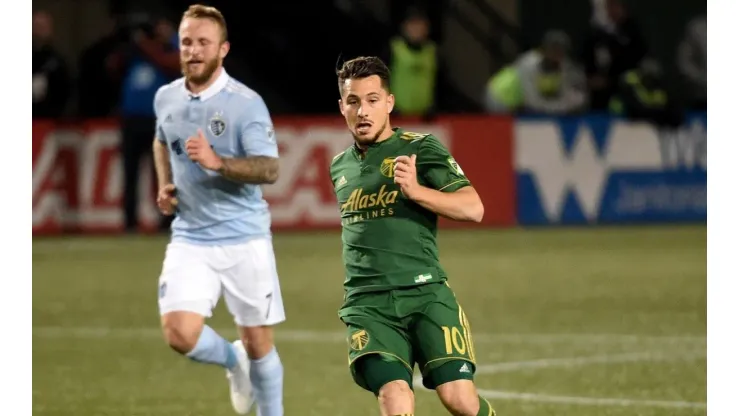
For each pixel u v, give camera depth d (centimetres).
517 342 3484
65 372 3111
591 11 8675
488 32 8625
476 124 6812
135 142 6322
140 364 3225
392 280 1962
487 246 6066
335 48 8344
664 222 6962
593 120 6906
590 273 5053
